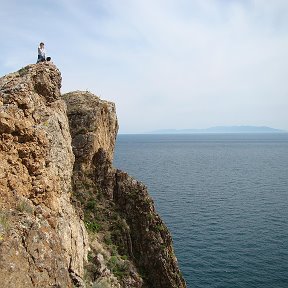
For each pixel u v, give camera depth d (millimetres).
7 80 18344
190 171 129250
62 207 17281
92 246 23141
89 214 26266
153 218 27172
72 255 17000
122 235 25938
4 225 11695
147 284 24797
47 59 22859
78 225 19828
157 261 25578
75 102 31000
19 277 10812
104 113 31453
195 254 47281
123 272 23453
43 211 14695
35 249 12359
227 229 57281
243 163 162625
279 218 63719
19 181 14039
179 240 52188
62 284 12680
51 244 13484
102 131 30750
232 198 80688
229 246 50000
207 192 87688
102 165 28719
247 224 60094
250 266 44031
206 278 41031
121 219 26688
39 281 11594
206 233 55312
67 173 19109
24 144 14875
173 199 79000
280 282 40344
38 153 15375
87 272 20000
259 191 89438
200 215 65500
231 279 40906
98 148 29406
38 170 15211
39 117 17062
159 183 100000
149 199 27906
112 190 27984
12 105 15156
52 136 17547
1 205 12641
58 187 17125
